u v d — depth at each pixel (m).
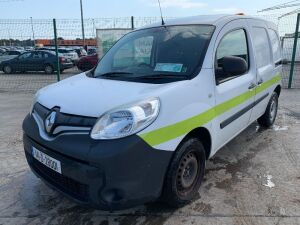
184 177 3.24
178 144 2.97
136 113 2.65
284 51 11.15
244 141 5.22
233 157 4.61
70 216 3.27
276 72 5.54
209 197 3.53
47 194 3.70
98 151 2.55
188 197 3.33
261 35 4.93
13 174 4.22
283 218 3.14
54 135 2.85
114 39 10.04
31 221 3.20
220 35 3.73
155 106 2.78
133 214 3.26
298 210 3.27
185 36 3.76
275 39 5.57
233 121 3.97
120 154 2.54
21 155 4.86
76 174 2.68
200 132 3.38
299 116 6.73
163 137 2.80
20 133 5.95
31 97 10.02
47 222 3.18
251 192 3.63
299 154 4.68
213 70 3.49
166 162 2.87
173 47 3.67
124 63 3.86
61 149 2.72
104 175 2.56
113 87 3.15
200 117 3.22
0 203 3.54
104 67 3.96
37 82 15.28
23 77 18.05
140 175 2.67
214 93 3.46
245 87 4.17
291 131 5.70
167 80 3.22
